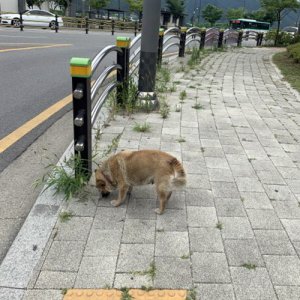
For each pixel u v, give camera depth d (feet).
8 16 53.11
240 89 17.11
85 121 6.96
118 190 7.13
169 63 23.00
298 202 7.19
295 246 5.90
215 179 7.93
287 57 31.63
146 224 6.27
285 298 4.88
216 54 31.63
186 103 13.78
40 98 13.94
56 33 45.01
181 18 137.08
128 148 9.19
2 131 10.39
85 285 4.94
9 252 5.42
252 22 85.92
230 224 6.38
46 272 5.12
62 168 7.28
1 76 17.13
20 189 7.46
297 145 10.16
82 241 5.74
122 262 5.36
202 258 5.52
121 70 11.65
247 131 11.08
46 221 6.14
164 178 6.35
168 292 4.89
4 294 4.75
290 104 14.88
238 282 5.10
